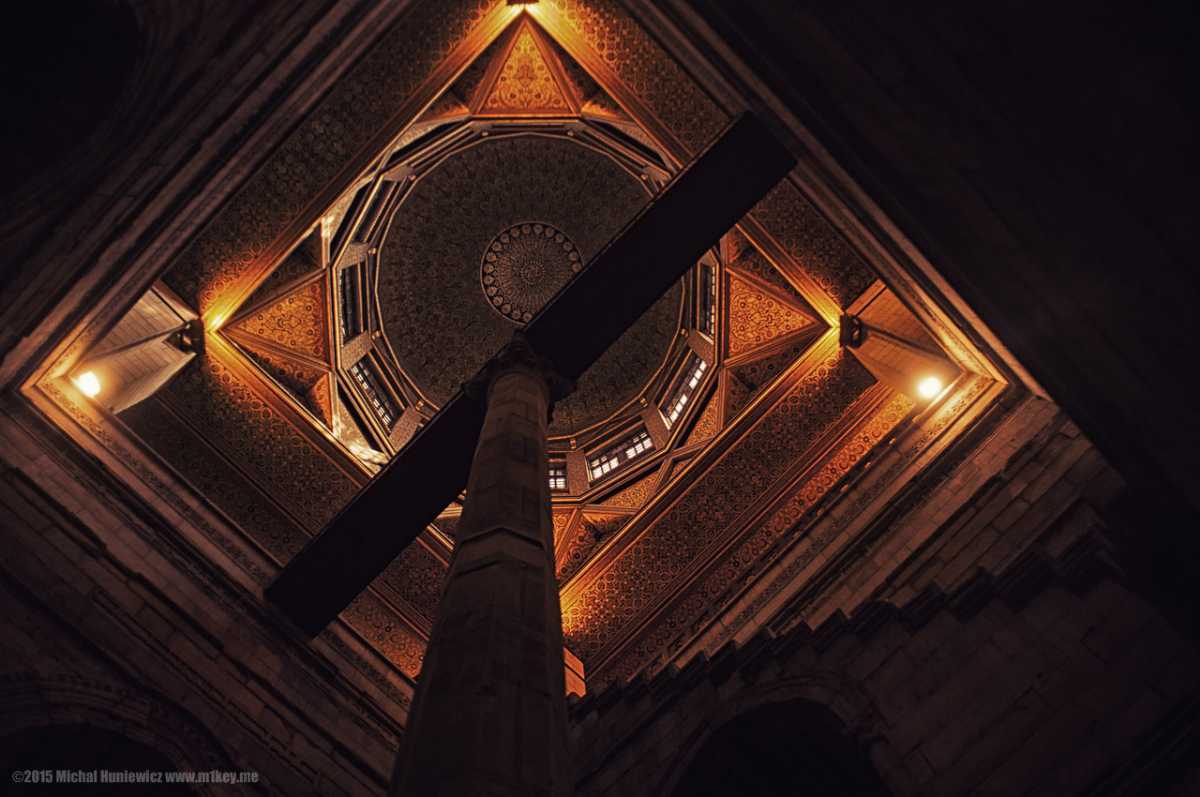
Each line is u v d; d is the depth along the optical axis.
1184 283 5.10
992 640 7.19
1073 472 8.80
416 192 20.55
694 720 8.57
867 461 13.94
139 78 7.88
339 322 17.16
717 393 17.69
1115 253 5.41
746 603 13.88
